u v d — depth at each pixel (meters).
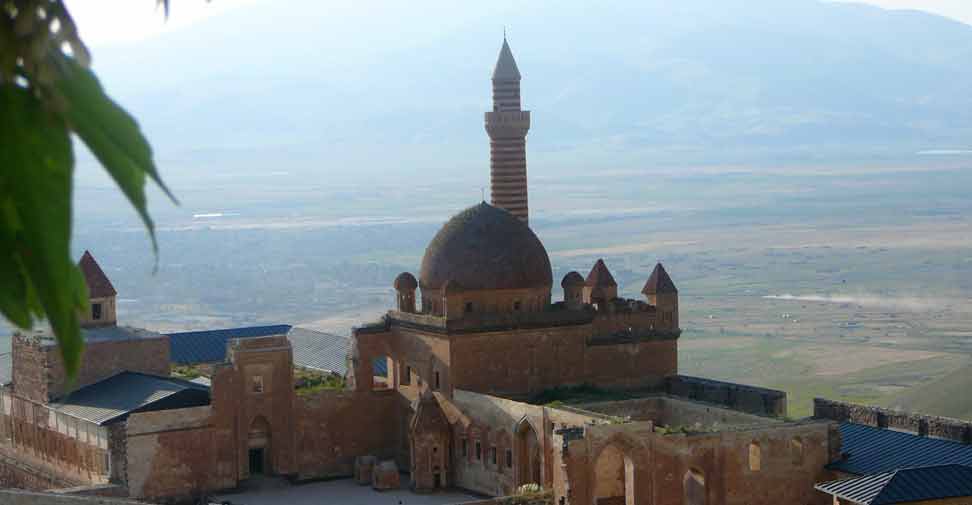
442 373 97.56
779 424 80.88
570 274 101.94
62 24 8.34
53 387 102.38
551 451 86.25
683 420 91.31
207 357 126.25
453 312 96.44
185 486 95.56
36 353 103.44
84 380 103.25
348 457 102.50
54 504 64.31
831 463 80.81
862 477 70.25
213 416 96.56
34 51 8.21
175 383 101.06
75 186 8.59
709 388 98.62
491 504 80.38
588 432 77.94
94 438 96.06
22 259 8.27
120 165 8.51
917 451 78.81
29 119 8.23
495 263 97.69
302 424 100.69
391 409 103.69
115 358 104.12
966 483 68.00
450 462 97.19
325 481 101.31
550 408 86.50
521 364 98.19
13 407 108.00
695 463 78.62
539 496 81.00
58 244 8.30
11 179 8.21
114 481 93.69
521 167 117.12
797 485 80.38
